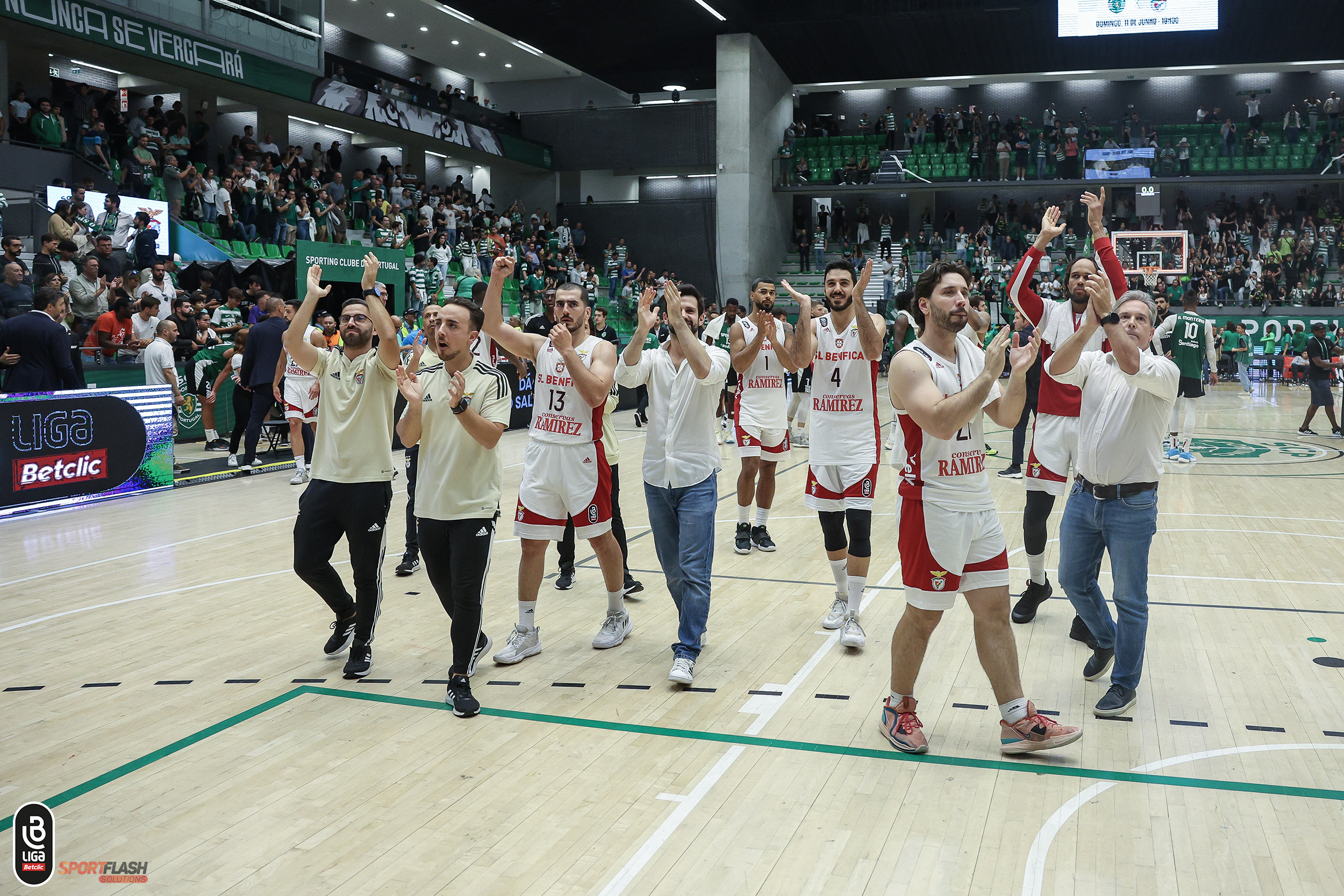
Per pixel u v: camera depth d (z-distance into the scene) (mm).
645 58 28531
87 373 10492
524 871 2764
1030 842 2904
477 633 4039
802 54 28062
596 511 4578
